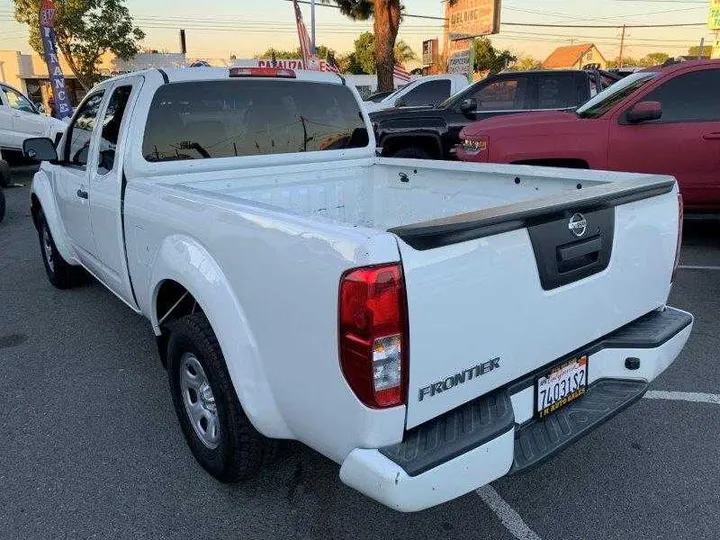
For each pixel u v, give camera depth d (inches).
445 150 354.6
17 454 122.0
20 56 1449.3
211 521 102.4
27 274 247.9
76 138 169.3
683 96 238.8
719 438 123.0
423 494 70.8
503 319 80.5
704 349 163.6
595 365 99.8
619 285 98.5
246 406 90.2
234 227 88.9
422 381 73.2
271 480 112.6
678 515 101.3
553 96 345.1
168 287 116.6
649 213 101.6
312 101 158.2
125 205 129.4
